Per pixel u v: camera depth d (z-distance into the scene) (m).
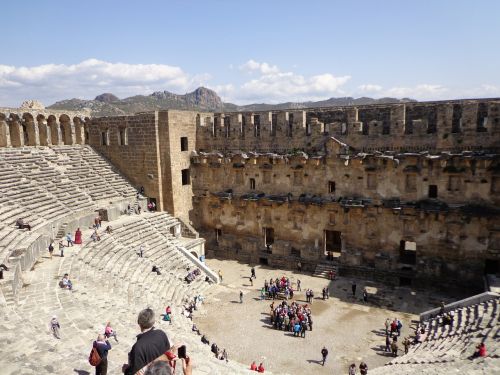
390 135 43.62
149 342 8.77
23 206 40.31
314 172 48.38
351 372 26.58
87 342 20.08
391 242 44.97
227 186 54.88
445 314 33.69
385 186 44.50
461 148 40.38
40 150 52.28
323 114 47.94
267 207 51.94
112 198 52.12
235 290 43.75
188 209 56.75
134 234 46.25
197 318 37.22
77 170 52.91
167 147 53.59
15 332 19.19
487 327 28.25
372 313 38.00
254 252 53.34
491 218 39.59
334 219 47.88
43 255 36.12
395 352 30.67
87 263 35.88
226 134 54.66
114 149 58.09
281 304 36.91
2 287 25.27
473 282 41.28
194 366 21.19
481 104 39.59
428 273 43.19
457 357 23.86
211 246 56.62
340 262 47.97
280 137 50.22
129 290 34.09
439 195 41.91
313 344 32.72
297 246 50.78
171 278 41.19
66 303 26.22
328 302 40.50
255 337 33.91
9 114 49.69
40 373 15.17
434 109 41.91
